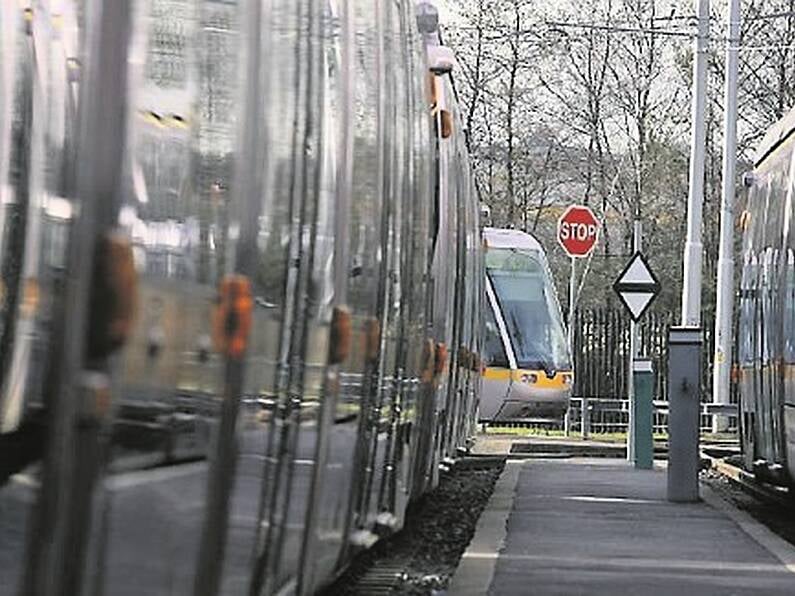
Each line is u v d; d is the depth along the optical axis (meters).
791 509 56.00
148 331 12.58
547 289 101.00
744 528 47.44
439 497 56.69
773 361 51.09
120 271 11.75
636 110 145.12
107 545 11.99
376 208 26.17
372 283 25.86
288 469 18.77
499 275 100.31
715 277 139.62
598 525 47.66
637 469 70.88
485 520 48.69
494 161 144.00
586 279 142.50
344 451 23.72
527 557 39.59
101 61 11.68
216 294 14.69
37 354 11.15
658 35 131.00
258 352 16.41
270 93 16.45
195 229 13.95
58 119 11.48
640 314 72.62
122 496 12.23
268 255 16.67
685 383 56.06
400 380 31.73
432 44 42.34
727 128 101.00
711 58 136.38
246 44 15.52
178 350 13.51
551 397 98.44
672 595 33.50
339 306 22.17
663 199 147.38
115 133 11.72
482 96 142.12
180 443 13.72
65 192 11.43
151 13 12.60
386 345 28.55
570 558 39.53
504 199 146.75
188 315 13.77
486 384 98.06
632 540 43.88
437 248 42.47
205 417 14.48
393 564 39.41
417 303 34.91
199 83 14.02
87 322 11.39
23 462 11.00
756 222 57.56
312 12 19.30
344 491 24.27
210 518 14.91
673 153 145.38
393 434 30.95
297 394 19.02
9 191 11.12
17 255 11.15
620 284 72.62
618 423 113.62
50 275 11.27
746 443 58.94
